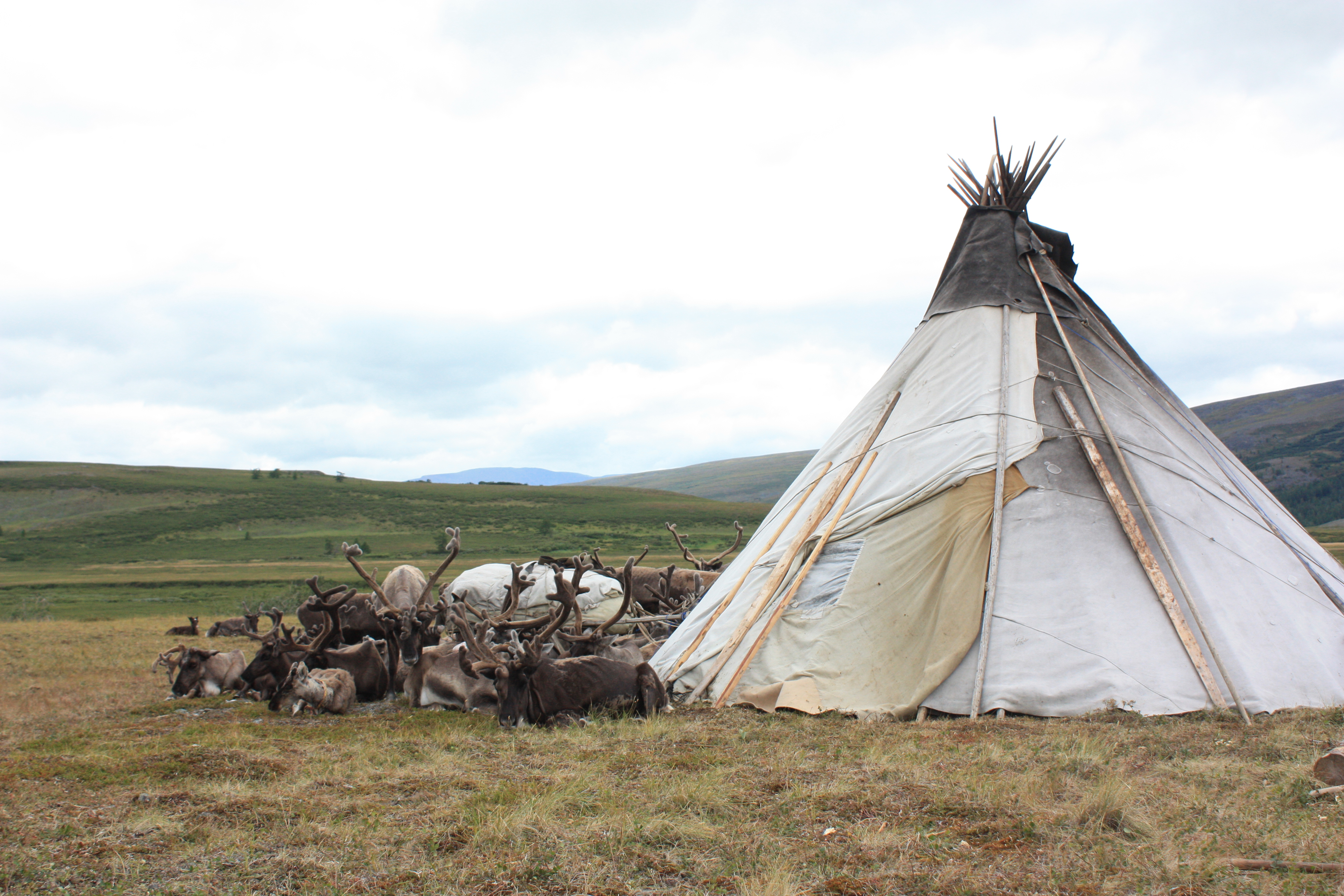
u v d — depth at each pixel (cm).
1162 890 466
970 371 1448
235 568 9069
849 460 1457
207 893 499
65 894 500
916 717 1062
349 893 499
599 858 545
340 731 1090
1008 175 1781
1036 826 575
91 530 12006
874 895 477
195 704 1414
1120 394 1422
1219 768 726
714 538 11231
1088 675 1055
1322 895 450
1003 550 1195
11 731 1166
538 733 1009
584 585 2189
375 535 11812
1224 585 1150
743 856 542
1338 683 1086
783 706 1123
